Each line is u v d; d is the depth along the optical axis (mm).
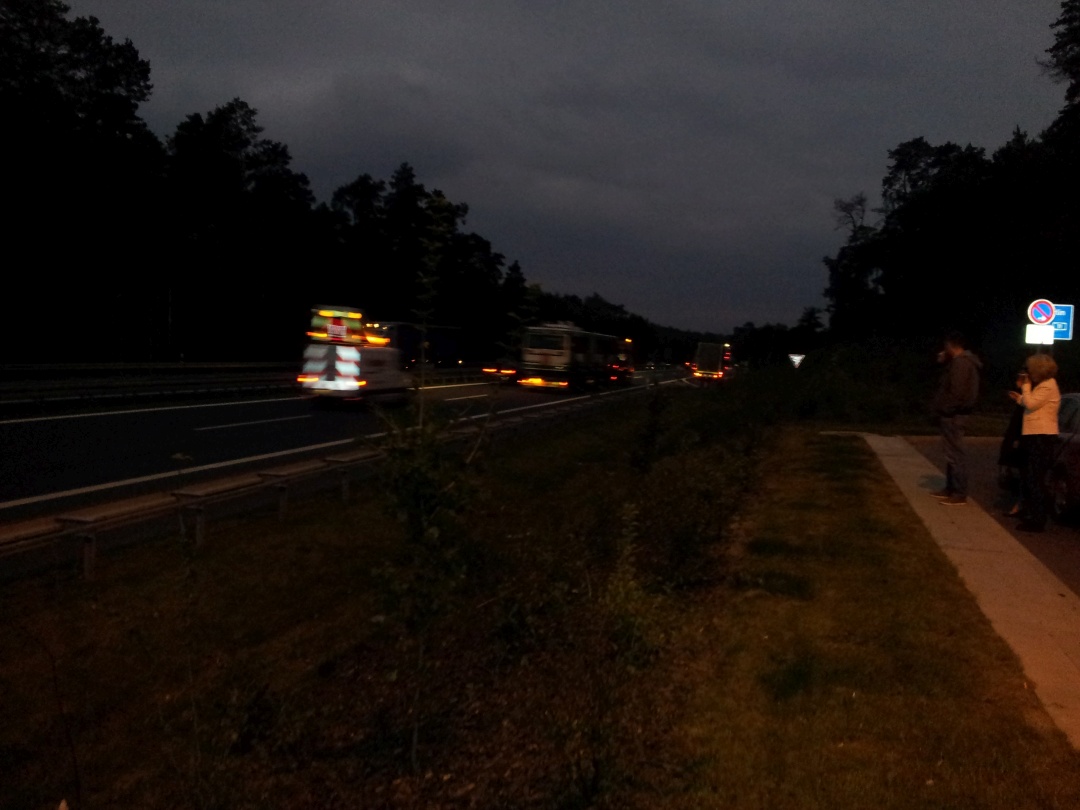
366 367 27844
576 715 5461
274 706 6586
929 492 12078
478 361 58875
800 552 8805
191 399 29219
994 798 4457
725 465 12383
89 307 47312
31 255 43094
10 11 48250
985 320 40062
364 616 8562
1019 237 38375
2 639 7684
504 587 7660
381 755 5809
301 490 14320
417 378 6324
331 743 6191
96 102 50094
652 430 16812
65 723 5871
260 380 36875
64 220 43688
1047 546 9445
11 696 7035
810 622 6824
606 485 13930
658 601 6801
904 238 45719
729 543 9172
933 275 43625
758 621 6891
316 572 9977
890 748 4977
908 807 4426
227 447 18688
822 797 4531
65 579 8992
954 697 5551
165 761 6195
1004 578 7961
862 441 18047
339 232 66438
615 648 6219
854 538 9328
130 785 6012
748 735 5172
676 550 8398
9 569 9320
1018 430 11883
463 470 5918
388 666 7273
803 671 5953
